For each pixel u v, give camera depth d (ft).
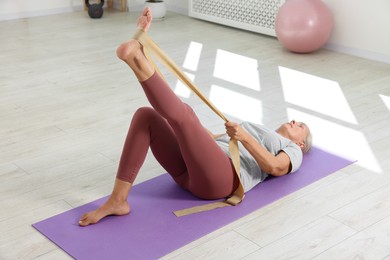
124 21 20.12
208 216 7.82
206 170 7.76
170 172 8.26
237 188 8.20
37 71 14.49
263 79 13.85
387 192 8.60
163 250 7.07
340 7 16.02
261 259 6.97
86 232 7.45
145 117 7.68
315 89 13.19
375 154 9.86
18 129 10.89
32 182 8.86
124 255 6.95
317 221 7.80
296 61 15.35
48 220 7.76
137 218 7.77
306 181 8.84
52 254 7.04
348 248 7.22
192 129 7.44
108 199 7.80
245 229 7.57
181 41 17.35
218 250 7.13
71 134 10.66
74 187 8.72
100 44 17.07
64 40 17.52
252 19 18.26
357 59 15.61
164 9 20.13
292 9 15.55
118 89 13.16
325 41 15.87
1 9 20.26
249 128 8.77
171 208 8.02
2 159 9.63
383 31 15.17
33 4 20.88
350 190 8.63
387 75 14.26
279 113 11.75
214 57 15.67
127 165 7.70
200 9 20.15
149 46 7.31
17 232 7.52
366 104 12.28
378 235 7.50
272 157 8.25
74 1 21.70
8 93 12.89
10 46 16.88
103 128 10.94
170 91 7.20
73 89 13.15
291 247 7.22
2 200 8.32
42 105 12.14
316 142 10.33
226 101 12.38
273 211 8.02
